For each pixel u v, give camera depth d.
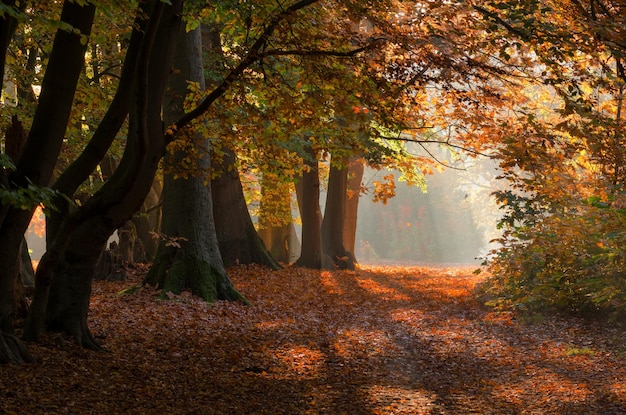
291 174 15.50
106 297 18.56
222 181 26.06
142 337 13.23
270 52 11.88
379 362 12.13
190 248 19.20
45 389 8.79
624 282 13.24
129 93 11.03
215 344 13.16
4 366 9.53
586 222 14.05
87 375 9.86
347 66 12.59
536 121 14.25
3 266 10.03
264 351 12.85
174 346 12.66
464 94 13.62
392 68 12.55
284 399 9.48
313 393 9.85
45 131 9.83
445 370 11.48
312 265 29.08
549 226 15.57
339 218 31.50
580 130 13.27
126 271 23.33
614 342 12.55
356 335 14.90
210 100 11.85
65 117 9.96
